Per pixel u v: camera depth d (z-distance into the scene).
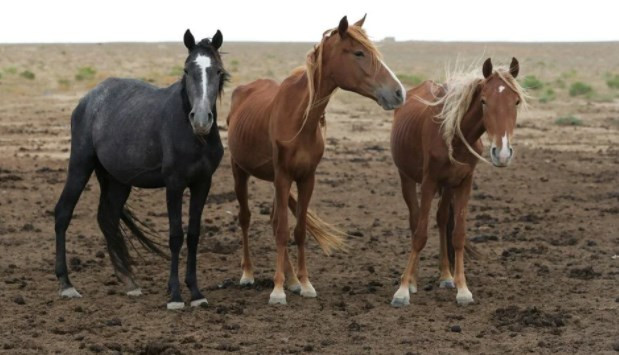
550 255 12.80
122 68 64.88
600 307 9.78
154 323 9.23
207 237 14.26
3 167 21.27
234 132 11.08
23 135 27.41
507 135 9.12
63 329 8.97
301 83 9.97
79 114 10.70
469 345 8.42
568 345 8.38
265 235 14.44
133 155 10.01
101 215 10.62
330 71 9.84
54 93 41.62
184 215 16.09
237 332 8.90
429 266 12.30
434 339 8.64
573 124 32.00
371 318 9.43
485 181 19.95
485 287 10.85
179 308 9.75
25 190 18.36
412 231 11.05
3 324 9.17
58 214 10.62
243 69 64.31
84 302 10.16
